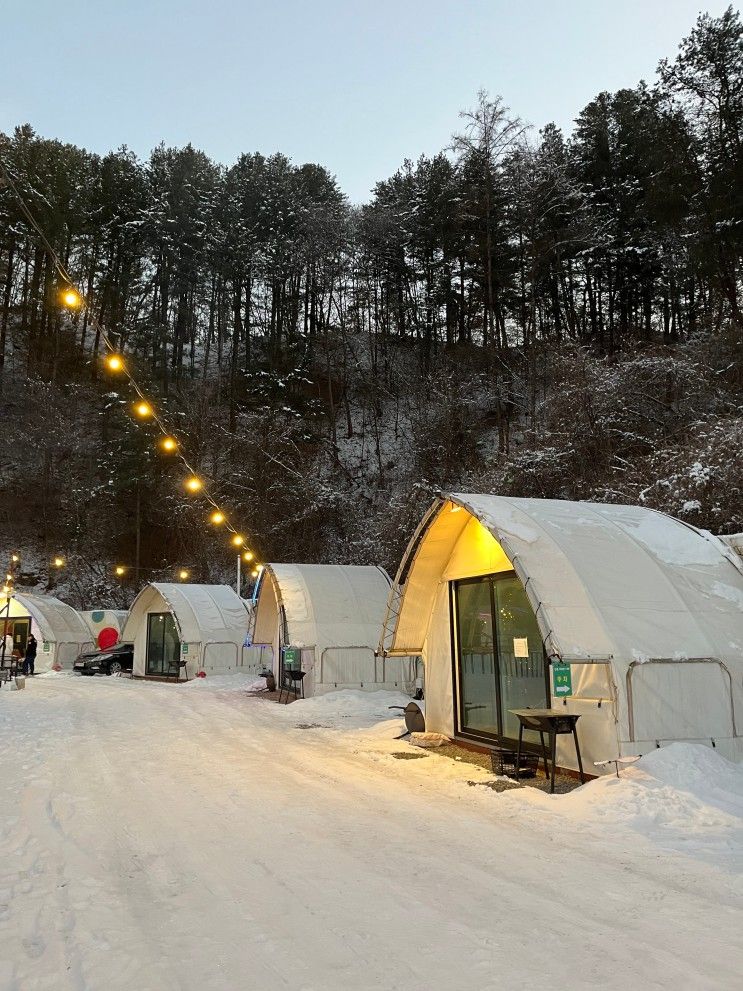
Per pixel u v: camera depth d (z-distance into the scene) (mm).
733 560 8562
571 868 4566
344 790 6902
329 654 15531
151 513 35312
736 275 23203
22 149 40781
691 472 13539
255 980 3100
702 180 23094
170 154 47031
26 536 36969
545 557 7566
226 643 22078
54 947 3467
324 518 33312
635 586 7609
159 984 3072
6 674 23094
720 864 4582
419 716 10297
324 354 44125
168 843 5188
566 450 20469
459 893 4137
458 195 33969
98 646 28875
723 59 22422
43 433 37594
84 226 41469
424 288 42312
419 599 10445
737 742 7047
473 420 31578
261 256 44562
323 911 3879
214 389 42906
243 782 7258
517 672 8516
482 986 3018
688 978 3070
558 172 29234
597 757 6953
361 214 44188
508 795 6570
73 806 6281
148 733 10641
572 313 34906
